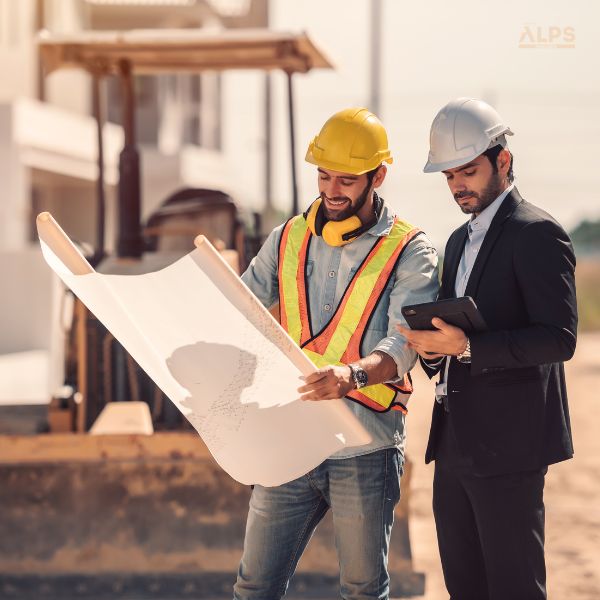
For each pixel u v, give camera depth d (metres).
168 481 10.31
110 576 10.26
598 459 17.03
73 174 38.25
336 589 10.08
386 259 6.58
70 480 10.34
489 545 6.55
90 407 11.19
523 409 6.46
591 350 37.88
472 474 6.54
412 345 6.23
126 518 10.30
